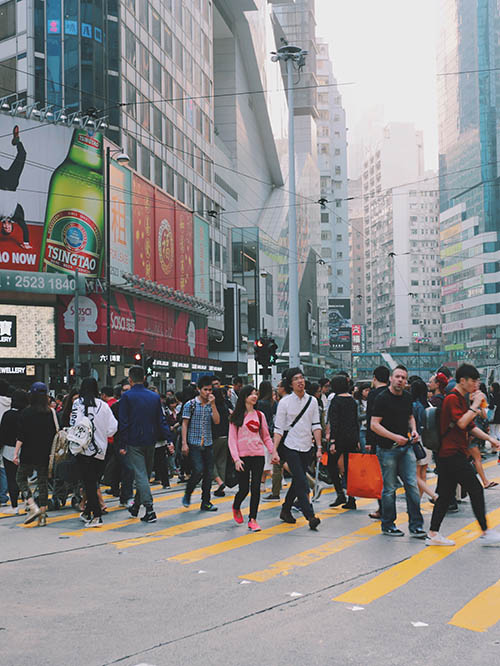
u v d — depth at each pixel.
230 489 14.51
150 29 46.72
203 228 54.75
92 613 5.59
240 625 5.22
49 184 36.50
